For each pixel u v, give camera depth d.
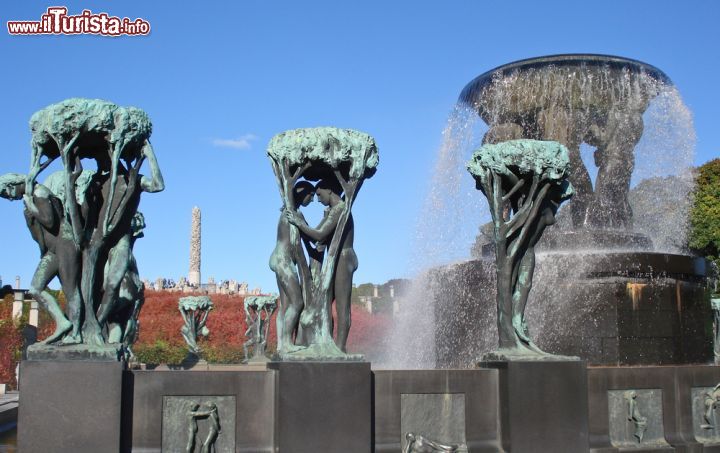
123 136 5.96
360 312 34.31
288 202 6.29
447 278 10.80
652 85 11.57
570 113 11.30
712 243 22.70
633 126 11.30
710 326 9.96
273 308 19.09
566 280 9.34
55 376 5.47
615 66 11.26
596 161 11.32
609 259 9.29
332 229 6.36
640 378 7.24
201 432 5.85
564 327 9.24
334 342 6.29
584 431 6.55
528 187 7.11
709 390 7.56
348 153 6.29
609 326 9.09
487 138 12.07
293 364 5.84
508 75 11.62
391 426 6.33
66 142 5.86
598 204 11.16
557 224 11.27
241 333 35.44
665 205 13.77
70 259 5.83
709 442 7.39
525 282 7.01
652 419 7.26
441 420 6.47
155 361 27.55
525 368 6.49
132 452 5.70
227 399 5.95
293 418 5.79
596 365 9.03
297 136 6.27
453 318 10.60
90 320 5.86
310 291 6.30
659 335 9.20
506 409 6.49
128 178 6.12
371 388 6.25
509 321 6.90
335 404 5.86
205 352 28.91
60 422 5.43
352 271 6.42
